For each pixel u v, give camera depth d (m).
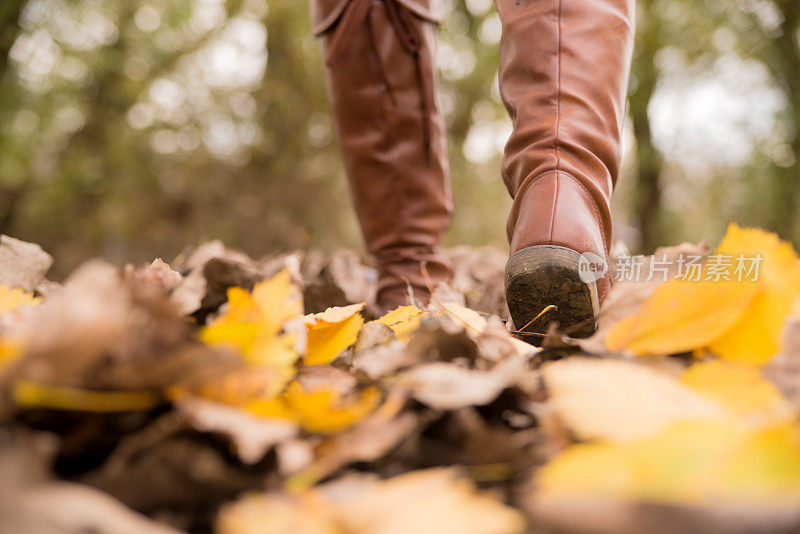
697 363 0.39
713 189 4.62
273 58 5.02
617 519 0.24
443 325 0.41
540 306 0.68
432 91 1.14
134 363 0.29
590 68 0.83
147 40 4.90
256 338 0.38
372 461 0.32
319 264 1.21
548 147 0.79
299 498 0.28
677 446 0.26
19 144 4.42
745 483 0.24
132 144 5.10
